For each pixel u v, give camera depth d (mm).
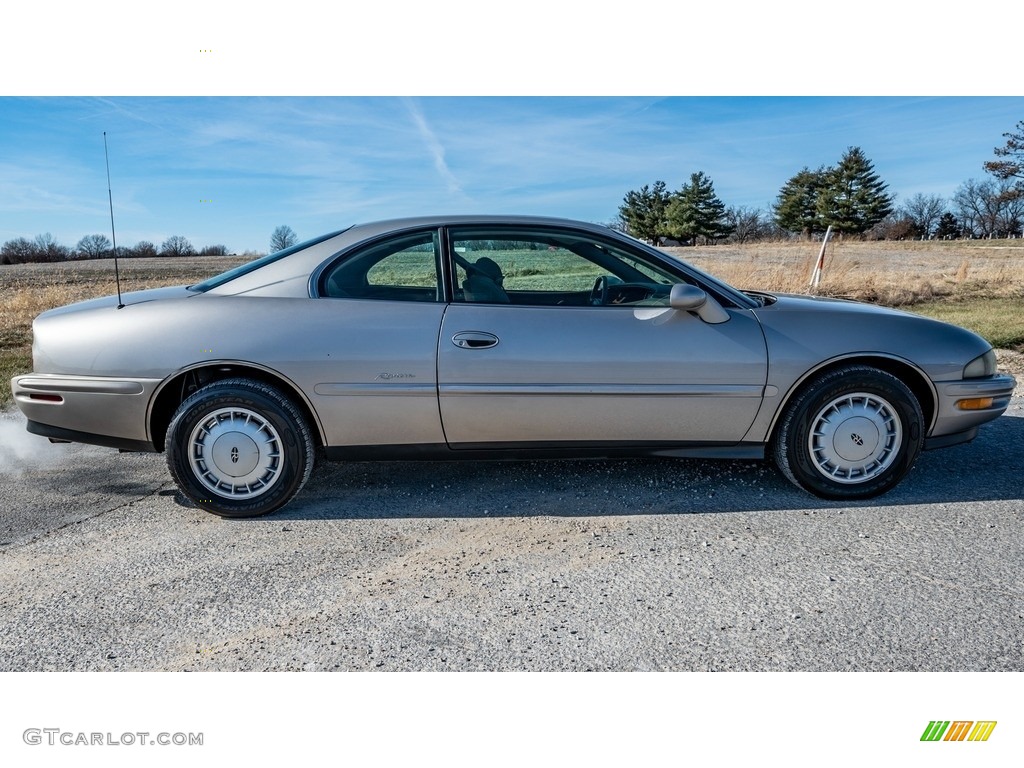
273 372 3205
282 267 3381
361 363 3217
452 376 3229
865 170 64312
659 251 3414
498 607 2512
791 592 2574
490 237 3389
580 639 2314
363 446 3334
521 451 3391
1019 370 6359
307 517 3322
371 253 3389
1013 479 3652
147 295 3484
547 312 3299
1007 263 21031
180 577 2752
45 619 2463
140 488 3740
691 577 2695
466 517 3293
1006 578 2645
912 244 46469
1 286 17531
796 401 3328
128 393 3227
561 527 3166
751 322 3328
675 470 3834
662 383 3273
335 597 2592
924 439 3465
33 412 3369
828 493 3381
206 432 3252
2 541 3088
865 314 3438
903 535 3025
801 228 69938
